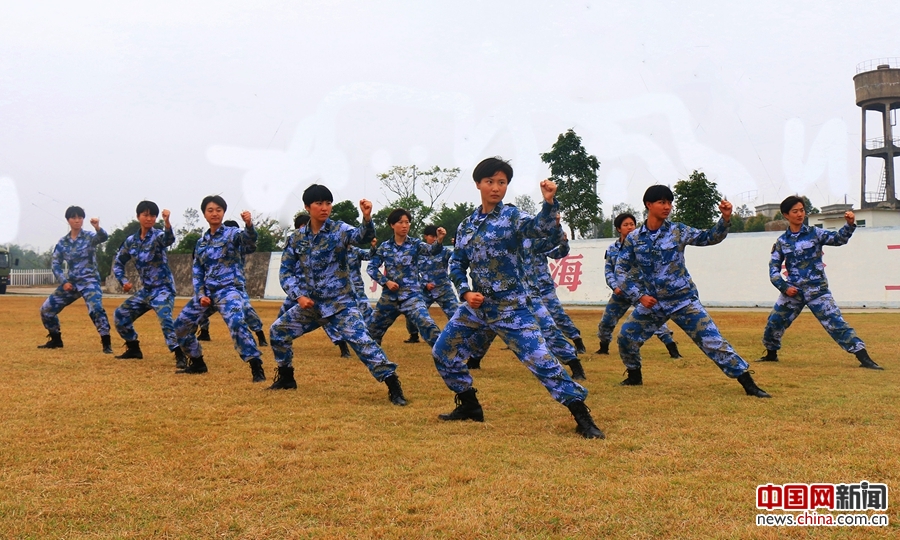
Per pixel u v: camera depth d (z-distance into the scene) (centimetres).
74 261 924
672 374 730
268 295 2866
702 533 281
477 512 302
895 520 293
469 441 427
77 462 380
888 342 998
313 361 849
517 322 458
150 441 426
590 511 304
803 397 572
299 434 445
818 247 784
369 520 296
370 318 891
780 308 813
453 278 478
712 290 2025
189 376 706
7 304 2314
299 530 285
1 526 290
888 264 1819
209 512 306
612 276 898
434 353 492
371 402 566
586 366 801
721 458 386
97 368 760
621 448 410
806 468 364
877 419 482
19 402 551
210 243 712
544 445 417
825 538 276
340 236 571
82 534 282
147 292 802
